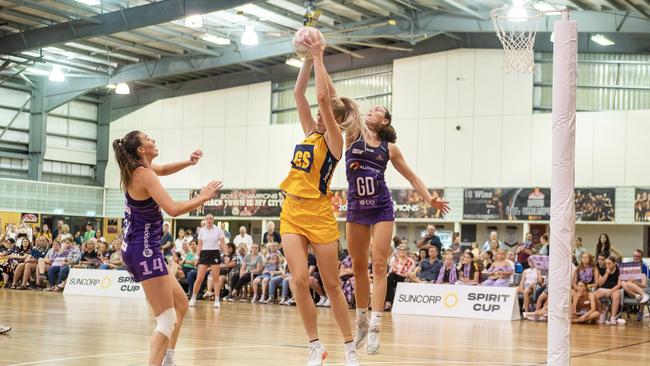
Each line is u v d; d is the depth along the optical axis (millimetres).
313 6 18266
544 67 21078
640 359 7148
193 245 17359
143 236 4543
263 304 15789
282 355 6582
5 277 19891
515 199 21016
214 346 7297
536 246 20859
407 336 9125
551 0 17797
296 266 4977
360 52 23297
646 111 19734
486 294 13547
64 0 19219
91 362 5781
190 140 26359
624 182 19891
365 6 19875
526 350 7688
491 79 21516
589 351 7918
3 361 5785
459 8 18750
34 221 25797
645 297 13461
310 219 5023
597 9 18219
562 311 5176
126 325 9492
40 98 26156
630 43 20016
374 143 5809
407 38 20875
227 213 25406
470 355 7023
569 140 5270
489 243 17875
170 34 21859
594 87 20594
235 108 25625
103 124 28078
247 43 19141
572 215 5254
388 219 5758
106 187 27938
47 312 11539
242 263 16953
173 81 26844
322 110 4934
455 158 21828
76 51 23203
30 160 26156
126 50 23500
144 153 4590
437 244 16094
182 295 5027
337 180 23438
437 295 14047
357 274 5828
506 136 21250
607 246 16125
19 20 20922
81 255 19062
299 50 5074
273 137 24844
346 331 5133
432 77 22203
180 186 26359
